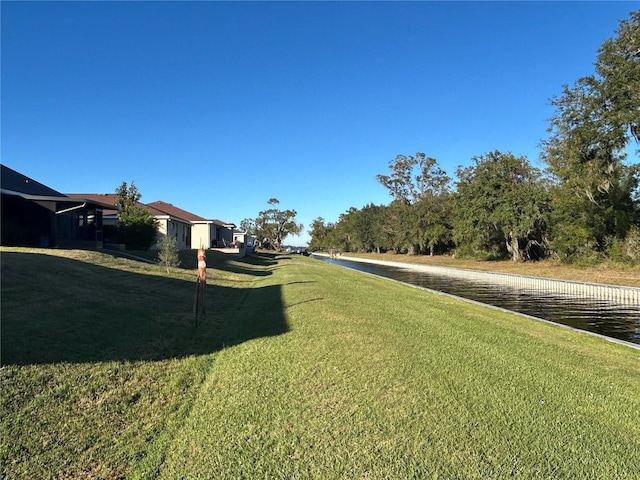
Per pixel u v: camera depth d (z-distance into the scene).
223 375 5.40
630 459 3.42
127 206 24.62
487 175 39.84
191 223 37.56
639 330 12.27
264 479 3.10
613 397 4.85
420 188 72.88
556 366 6.11
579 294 21.69
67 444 3.57
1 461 3.25
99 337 6.45
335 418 4.09
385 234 71.50
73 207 19.36
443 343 7.18
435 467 3.25
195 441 3.67
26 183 20.23
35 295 8.26
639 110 23.41
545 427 3.96
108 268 13.67
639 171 27.59
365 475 3.14
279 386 4.96
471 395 4.72
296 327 8.20
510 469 3.23
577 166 27.22
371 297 13.35
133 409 4.34
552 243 35.34
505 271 32.88
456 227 46.41
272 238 82.31
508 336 8.24
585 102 25.62
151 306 9.63
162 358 5.96
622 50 24.78
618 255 29.47
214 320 9.13
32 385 4.43
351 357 6.13
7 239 16.52
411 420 4.06
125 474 3.20
